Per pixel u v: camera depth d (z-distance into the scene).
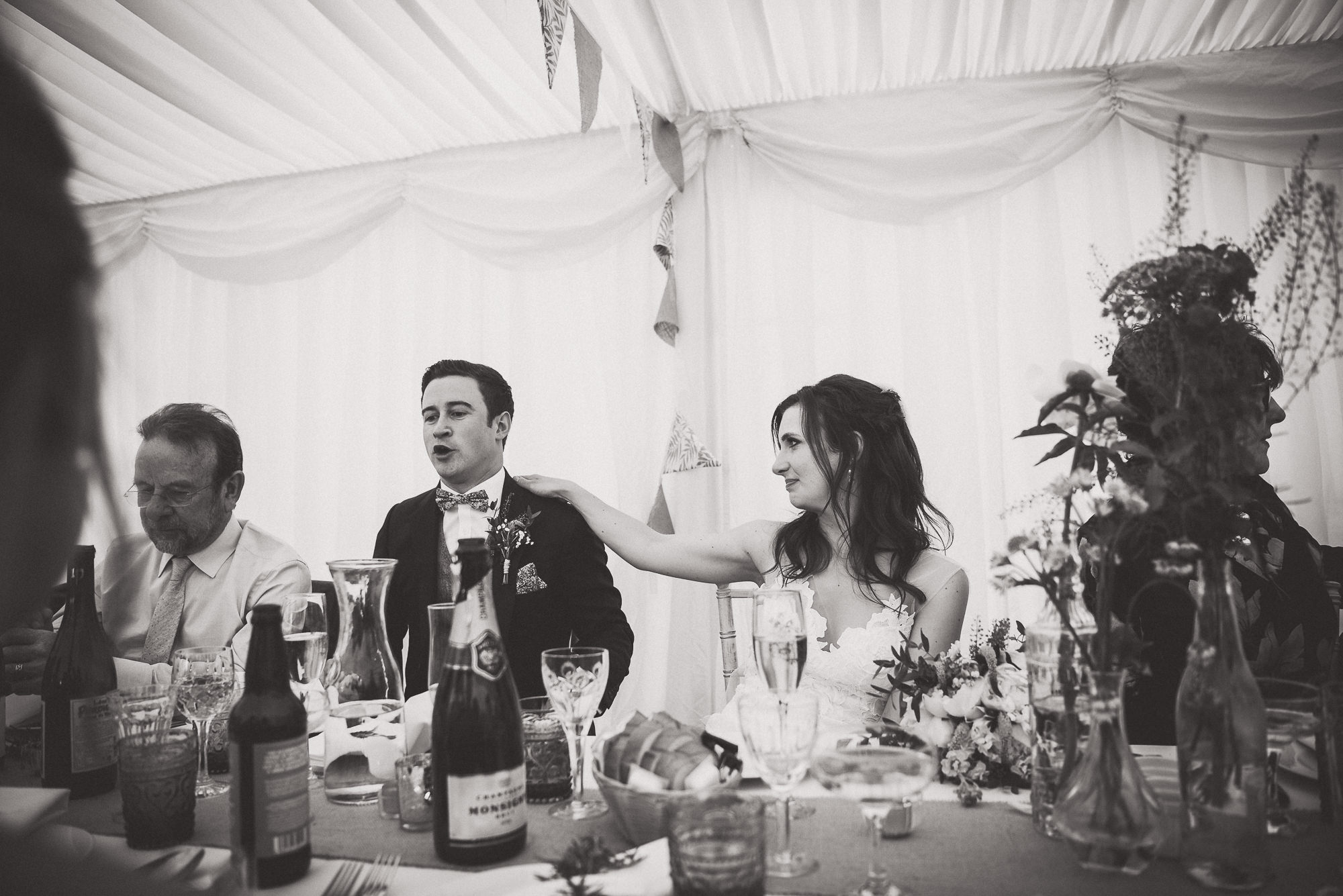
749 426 3.60
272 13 2.99
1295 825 1.03
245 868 0.94
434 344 4.11
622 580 3.63
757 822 0.83
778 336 3.65
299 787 0.97
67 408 0.48
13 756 1.42
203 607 2.23
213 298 4.55
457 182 3.98
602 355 3.85
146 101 3.62
